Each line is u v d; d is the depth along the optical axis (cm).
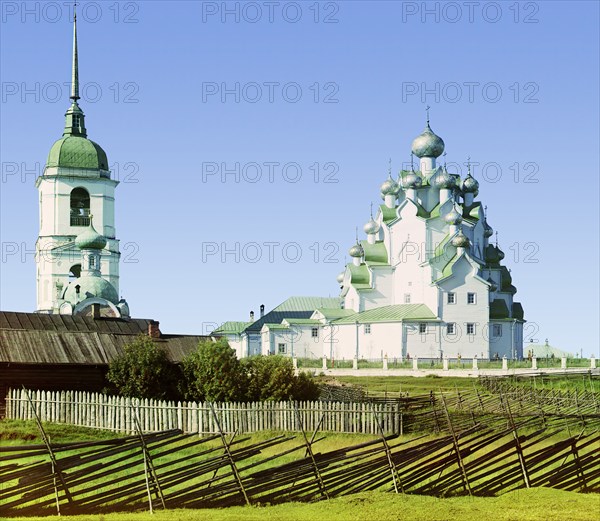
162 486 3578
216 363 6812
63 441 5772
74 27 17550
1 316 8588
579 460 4072
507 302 15100
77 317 8931
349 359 14888
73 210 16800
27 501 3419
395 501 3547
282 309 17438
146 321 9162
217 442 5544
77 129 17325
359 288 15412
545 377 9850
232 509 3494
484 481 4012
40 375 7100
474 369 11981
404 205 15300
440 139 15575
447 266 14375
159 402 6125
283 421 6062
